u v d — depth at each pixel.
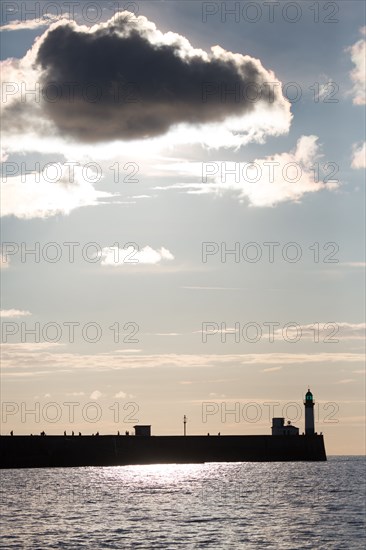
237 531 155.62
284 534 152.25
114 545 141.50
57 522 167.88
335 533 153.38
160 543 143.25
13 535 151.25
